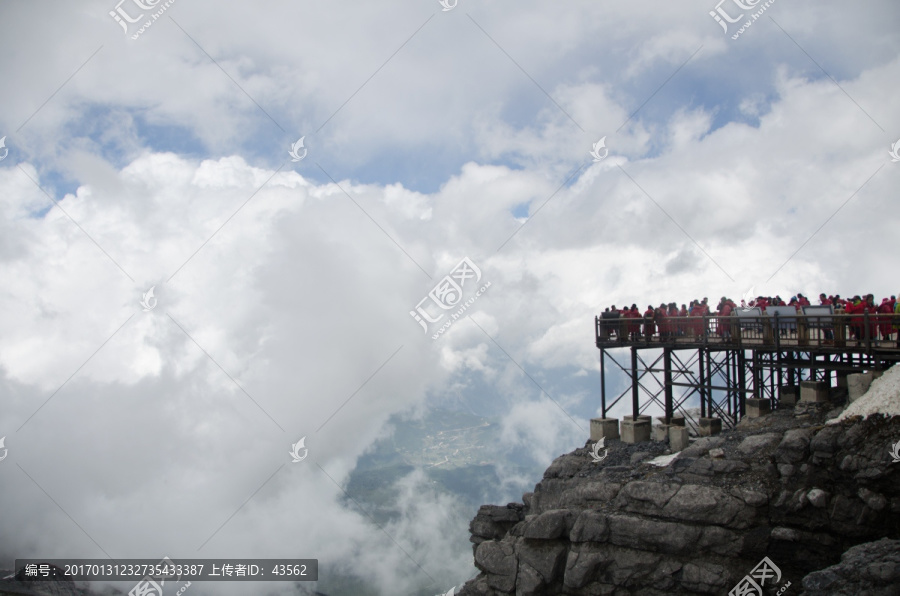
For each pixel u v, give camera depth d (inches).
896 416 862.5
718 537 895.7
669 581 908.6
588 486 1060.5
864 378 965.2
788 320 1086.4
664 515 937.5
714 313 1266.0
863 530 836.0
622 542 953.5
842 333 988.6
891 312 1007.6
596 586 959.0
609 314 1311.5
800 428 972.6
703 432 1151.0
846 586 726.5
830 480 877.2
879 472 831.7
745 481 926.4
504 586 1038.4
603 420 1282.0
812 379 1099.3
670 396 1264.8
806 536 863.1
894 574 696.4
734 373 1273.4
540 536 1021.2
